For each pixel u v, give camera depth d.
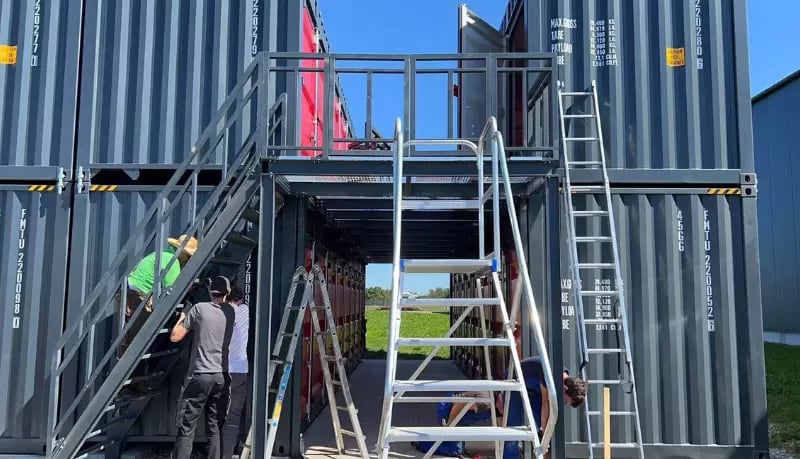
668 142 5.87
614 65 5.96
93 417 4.65
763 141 20.30
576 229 5.84
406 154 5.06
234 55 5.97
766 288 20.20
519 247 3.40
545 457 5.53
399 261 3.29
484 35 7.75
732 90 5.94
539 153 5.95
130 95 5.97
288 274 6.03
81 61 6.03
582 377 5.23
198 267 4.87
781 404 9.16
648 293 5.74
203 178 5.91
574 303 5.64
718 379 5.66
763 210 20.38
